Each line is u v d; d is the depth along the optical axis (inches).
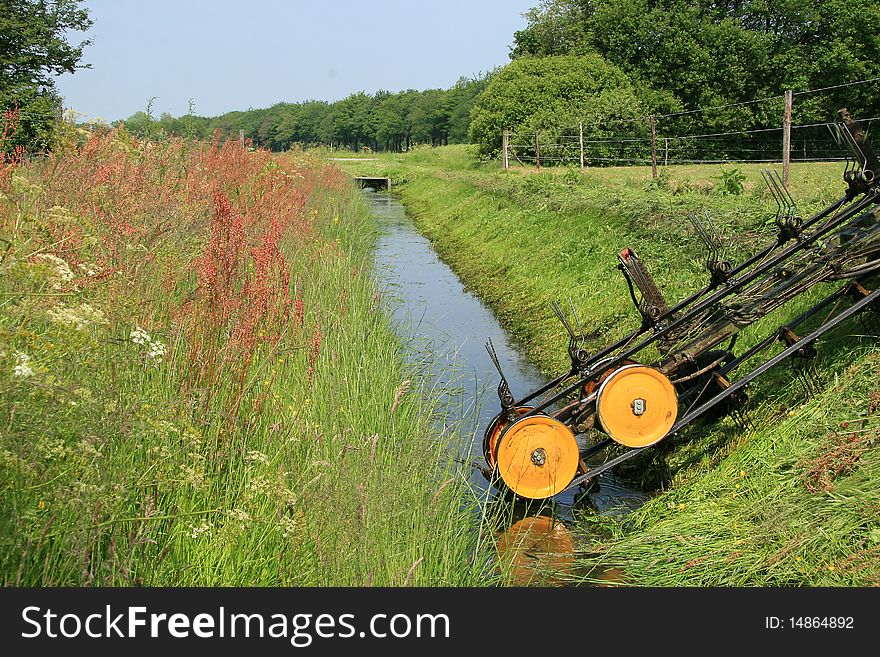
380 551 196.9
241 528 189.3
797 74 1769.2
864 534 210.8
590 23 1980.8
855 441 236.4
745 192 590.9
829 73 1780.3
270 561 196.1
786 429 261.1
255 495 199.3
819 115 1752.0
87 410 166.9
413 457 238.8
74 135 358.9
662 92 1765.5
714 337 272.2
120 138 406.9
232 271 261.1
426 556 211.3
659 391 261.6
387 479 217.2
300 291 348.8
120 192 310.2
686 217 492.4
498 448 264.8
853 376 262.2
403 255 823.1
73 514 165.9
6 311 179.8
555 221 668.1
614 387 260.5
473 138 1727.4
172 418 203.9
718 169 1089.4
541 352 447.2
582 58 1745.8
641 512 266.8
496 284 625.9
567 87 1675.7
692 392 283.0
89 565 165.9
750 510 239.3
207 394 224.5
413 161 2226.9
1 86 951.6
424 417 310.7
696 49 1771.7
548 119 1544.0
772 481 246.5
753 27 1898.4
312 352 279.4
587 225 600.7
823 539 215.5
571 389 274.8
